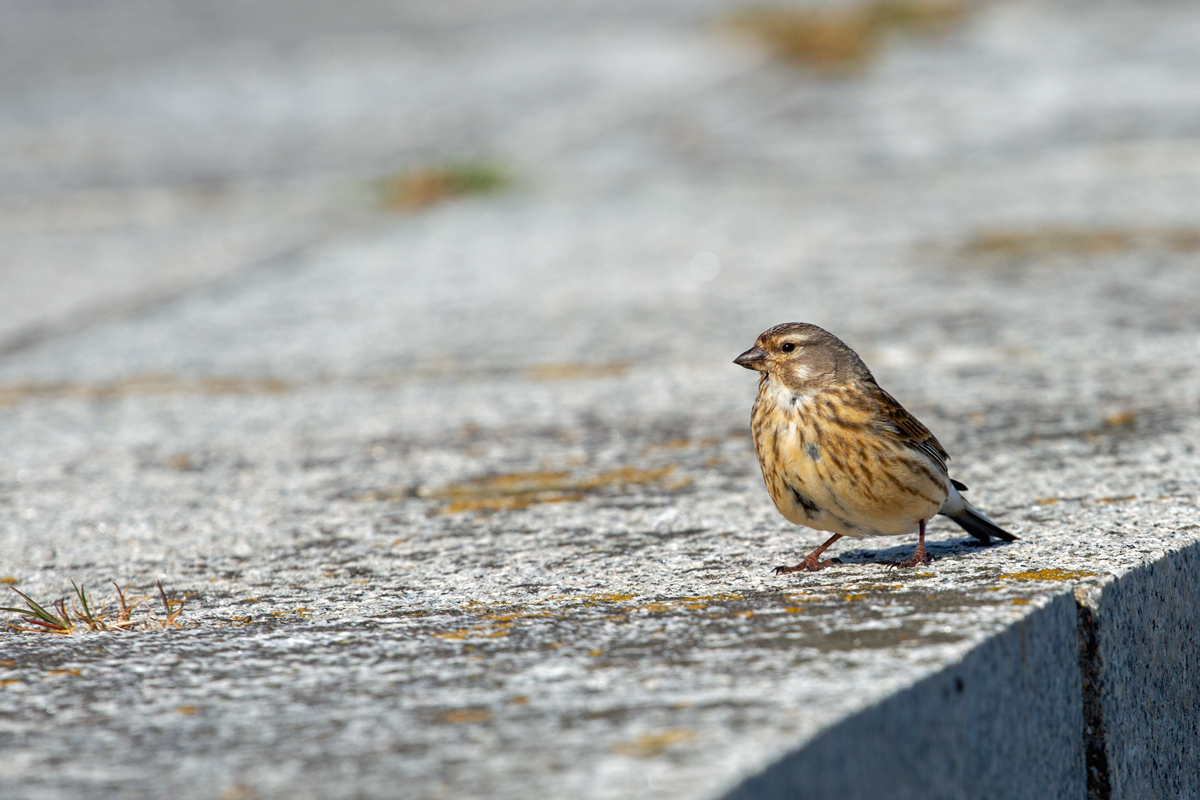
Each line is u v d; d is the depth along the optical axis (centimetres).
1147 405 1010
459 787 396
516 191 2341
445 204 2269
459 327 1470
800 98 3005
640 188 2283
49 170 2719
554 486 916
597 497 882
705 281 1620
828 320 1389
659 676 489
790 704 444
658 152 2584
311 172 2581
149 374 1350
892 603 568
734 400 1127
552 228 2023
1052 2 4028
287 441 1086
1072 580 582
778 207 2053
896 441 674
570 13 4612
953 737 479
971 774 486
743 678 479
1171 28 3434
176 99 3434
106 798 403
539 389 1208
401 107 3192
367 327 1505
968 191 2048
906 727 456
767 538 764
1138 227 1720
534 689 484
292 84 3584
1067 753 551
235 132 3019
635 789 384
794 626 543
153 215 2306
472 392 1212
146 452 1075
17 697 505
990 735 499
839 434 675
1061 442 929
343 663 534
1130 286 1438
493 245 1933
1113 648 579
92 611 706
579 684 486
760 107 2944
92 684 518
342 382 1277
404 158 2648
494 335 1424
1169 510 738
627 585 675
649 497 873
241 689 504
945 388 1118
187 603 709
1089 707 570
